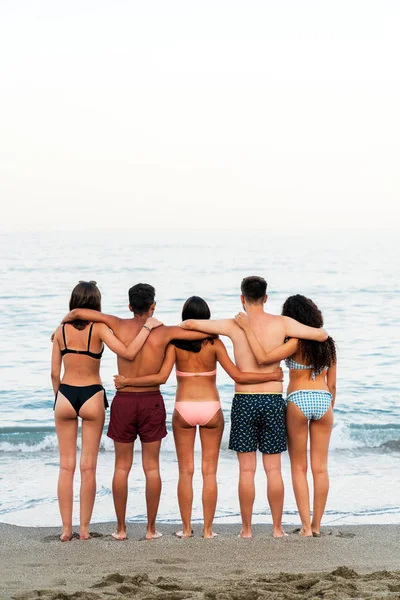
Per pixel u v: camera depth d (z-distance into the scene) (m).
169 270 52.88
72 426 5.70
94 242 109.19
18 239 121.50
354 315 29.58
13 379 16.97
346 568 4.39
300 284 42.59
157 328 5.59
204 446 5.68
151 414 5.57
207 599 3.71
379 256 71.44
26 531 6.02
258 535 5.82
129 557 5.04
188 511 5.70
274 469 5.66
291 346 5.58
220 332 5.60
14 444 10.73
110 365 17.81
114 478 5.65
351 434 11.34
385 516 7.00
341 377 17.50
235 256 71.75
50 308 29.75
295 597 3.74
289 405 5.69
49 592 3.88
